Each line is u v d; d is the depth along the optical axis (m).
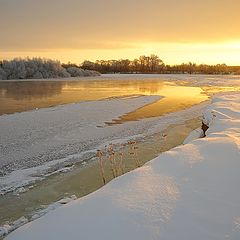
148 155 13.63
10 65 84.44
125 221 4.84
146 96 37.66
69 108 27.41
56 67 94.19
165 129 19.23
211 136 9.73
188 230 4.69
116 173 11.38
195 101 33.25
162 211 5.15
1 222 8.33
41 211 8.78
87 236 4.60
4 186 10.81
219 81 71.88
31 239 4.78
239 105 17.42
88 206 5.42
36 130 18.78
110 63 154.50
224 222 4.91
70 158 13.69
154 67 153.88
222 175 6.57
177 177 6.52
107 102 31.73
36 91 46.31
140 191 5.84
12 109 27.38
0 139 16.73
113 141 16.39
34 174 11.91
